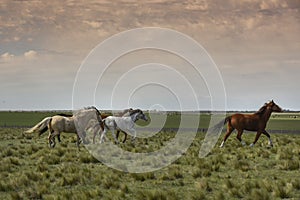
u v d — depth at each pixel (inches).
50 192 438.3
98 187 466.9
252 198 388.2
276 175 529.0
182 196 421.7
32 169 595.8
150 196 400.2
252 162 645.9
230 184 452.1
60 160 677.3
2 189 453.4
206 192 436.1
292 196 405.7
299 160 629.6
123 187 446.0
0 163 627.5
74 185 477.1
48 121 862.5
